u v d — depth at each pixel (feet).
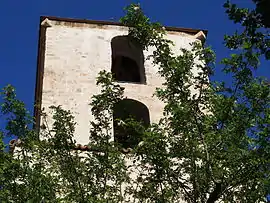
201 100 45.78
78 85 72.28
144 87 74.18
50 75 73.10
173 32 84.33
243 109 45.24
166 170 42.63
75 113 68.23
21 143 46.73
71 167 43.88
